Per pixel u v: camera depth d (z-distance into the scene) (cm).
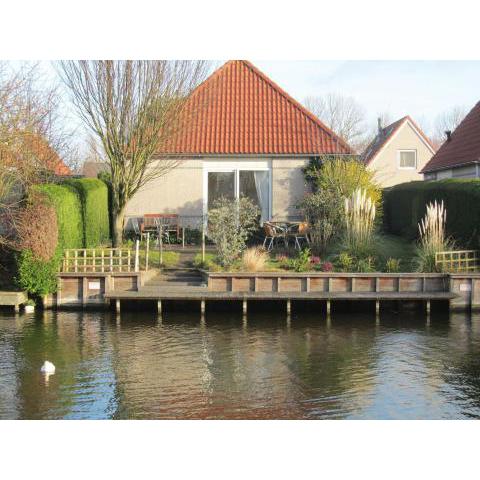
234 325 1291
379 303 1478
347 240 1686
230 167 2211
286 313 1431
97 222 1936
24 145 1425
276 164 2202
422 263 1552
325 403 788
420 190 1978
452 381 887
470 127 2498
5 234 1451
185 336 1174
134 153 1739
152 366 955
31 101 1497
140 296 1391
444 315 1422
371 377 905
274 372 927
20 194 1538
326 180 2006
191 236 2159
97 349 1061
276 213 2200
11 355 1014
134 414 740
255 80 2470
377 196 2067
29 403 775
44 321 1308
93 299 1451
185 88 1748
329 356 1026
